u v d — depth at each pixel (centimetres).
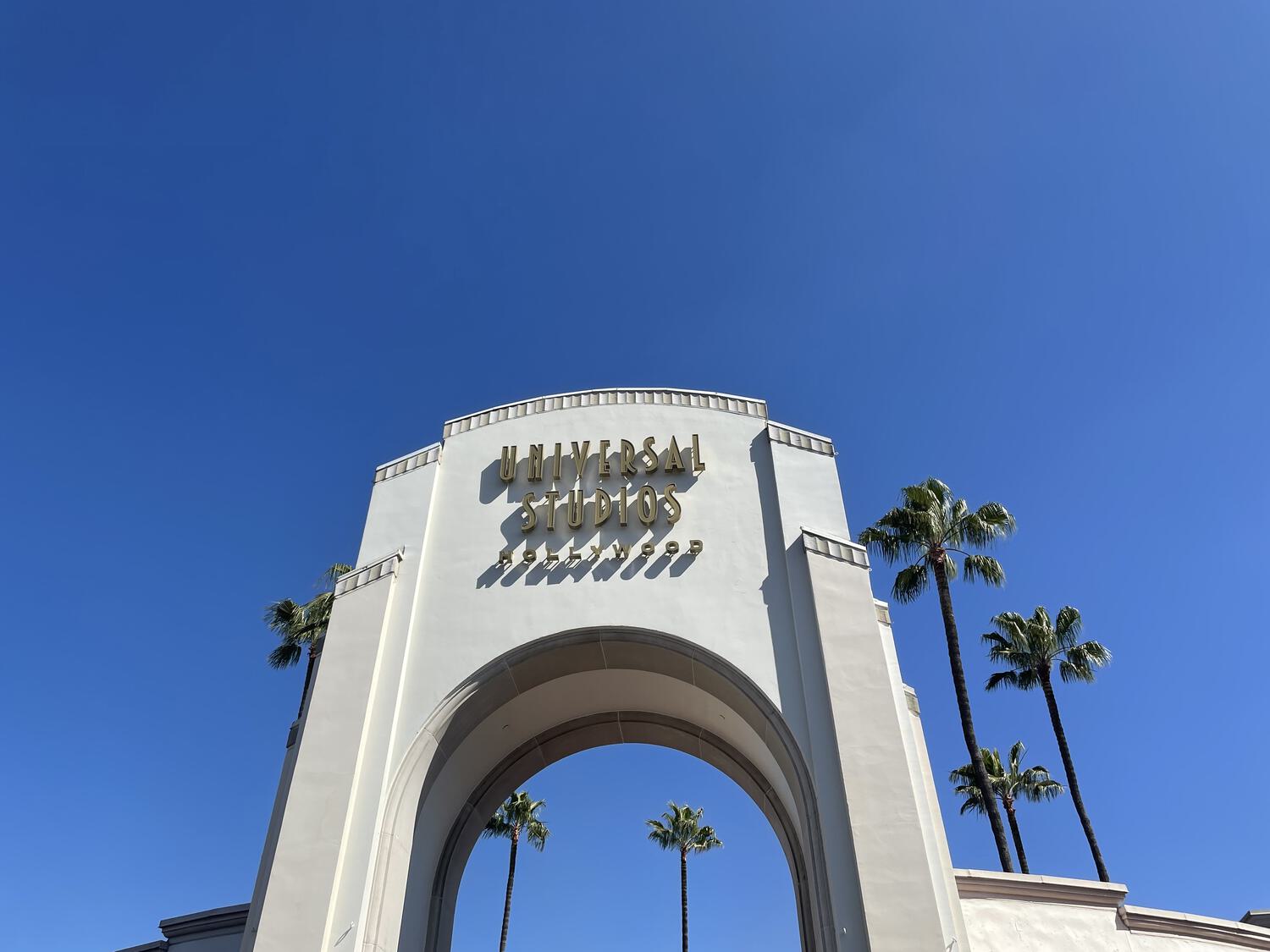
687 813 5256
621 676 1591
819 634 1397
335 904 1226
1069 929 1388
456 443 1750
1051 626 3669
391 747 1370
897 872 1163
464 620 1504
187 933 1709
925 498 2928
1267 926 1612
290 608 3472
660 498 1605
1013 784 4022
